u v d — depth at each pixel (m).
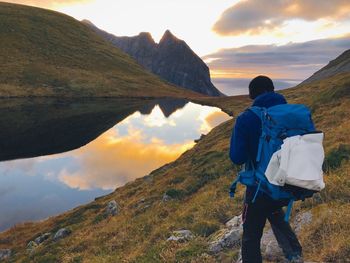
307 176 4.43
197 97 156.25
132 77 177.00
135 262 10.24
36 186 36.12
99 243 15.84
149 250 10.60
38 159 47.53
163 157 48.22
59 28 195.50
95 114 93.56
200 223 10.92
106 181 37.50
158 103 128.62
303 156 4.52
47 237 22.05
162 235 12.19
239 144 4.93
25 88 125.31
